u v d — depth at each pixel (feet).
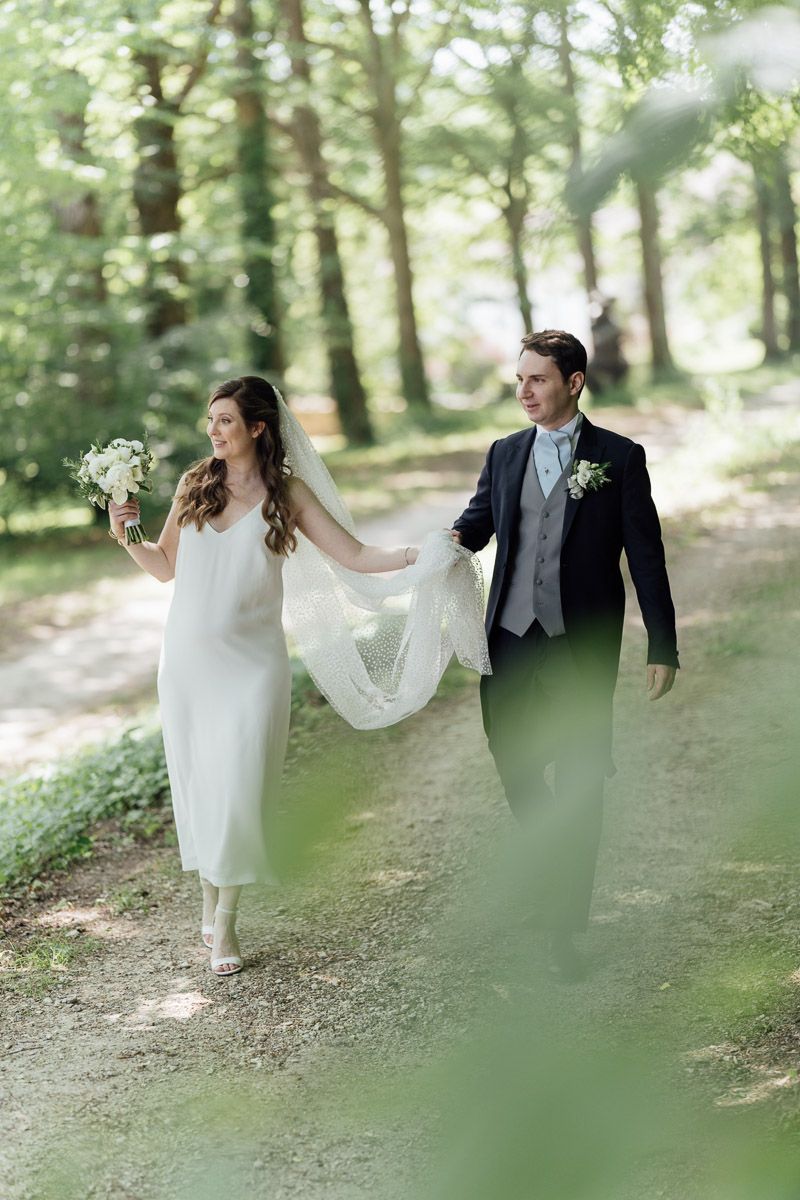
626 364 125.39
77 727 35.86
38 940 18.37
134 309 73.72
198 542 16.28
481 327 156.87
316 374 149.28
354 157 114.01
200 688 16.12
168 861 21.43
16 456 70.03
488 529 16.25
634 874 16.93
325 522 16.69
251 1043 14.08
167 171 75.97
